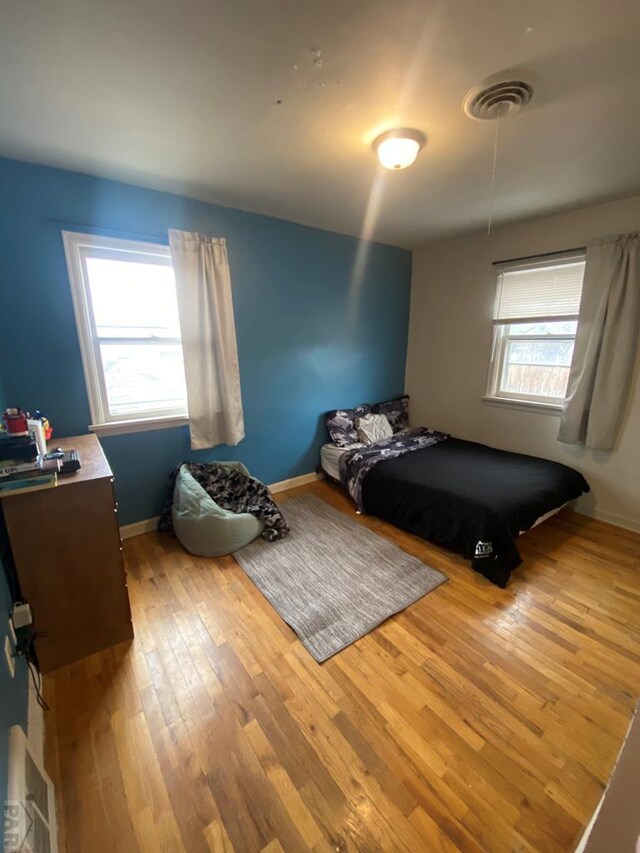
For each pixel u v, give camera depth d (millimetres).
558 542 2592
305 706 1434
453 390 3873
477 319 3555
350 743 1303
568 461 3053
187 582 2166
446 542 2389
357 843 1044
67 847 1035
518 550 2338
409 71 1312
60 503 1511
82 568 1596
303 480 3627
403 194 2455
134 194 2305
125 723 1370
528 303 3186
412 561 2355
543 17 1087
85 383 2330
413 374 4266
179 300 2504
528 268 3113
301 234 3123
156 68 1285
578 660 1644
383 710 1419
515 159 1969
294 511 3047
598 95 1442
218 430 2893
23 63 1243
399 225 3148
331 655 1661
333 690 1500
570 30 1131
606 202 2598
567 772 1218
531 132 1705
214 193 2438
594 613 1930
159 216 2418
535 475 2695
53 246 2104
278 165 2033
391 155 1763
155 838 1057
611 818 682
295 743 1303
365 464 3033
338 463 3367
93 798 1146
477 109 1522
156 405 2689
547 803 1135
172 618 1891
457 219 2980
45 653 1579
